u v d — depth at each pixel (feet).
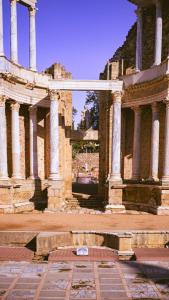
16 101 67.97
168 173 62.08
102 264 34.09
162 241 42.06
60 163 77.10
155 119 66.64
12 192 63.62
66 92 83.92
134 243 41.91
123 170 76.33
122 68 77.15
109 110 74.69
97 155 179.93
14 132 67.92
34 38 73.87
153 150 66.59
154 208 62.34
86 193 87.15
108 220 53.67
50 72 80.59
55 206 65.10
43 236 39.52
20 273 31.07
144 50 76.23
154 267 33.06
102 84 66.54
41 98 73.87
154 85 66.28
